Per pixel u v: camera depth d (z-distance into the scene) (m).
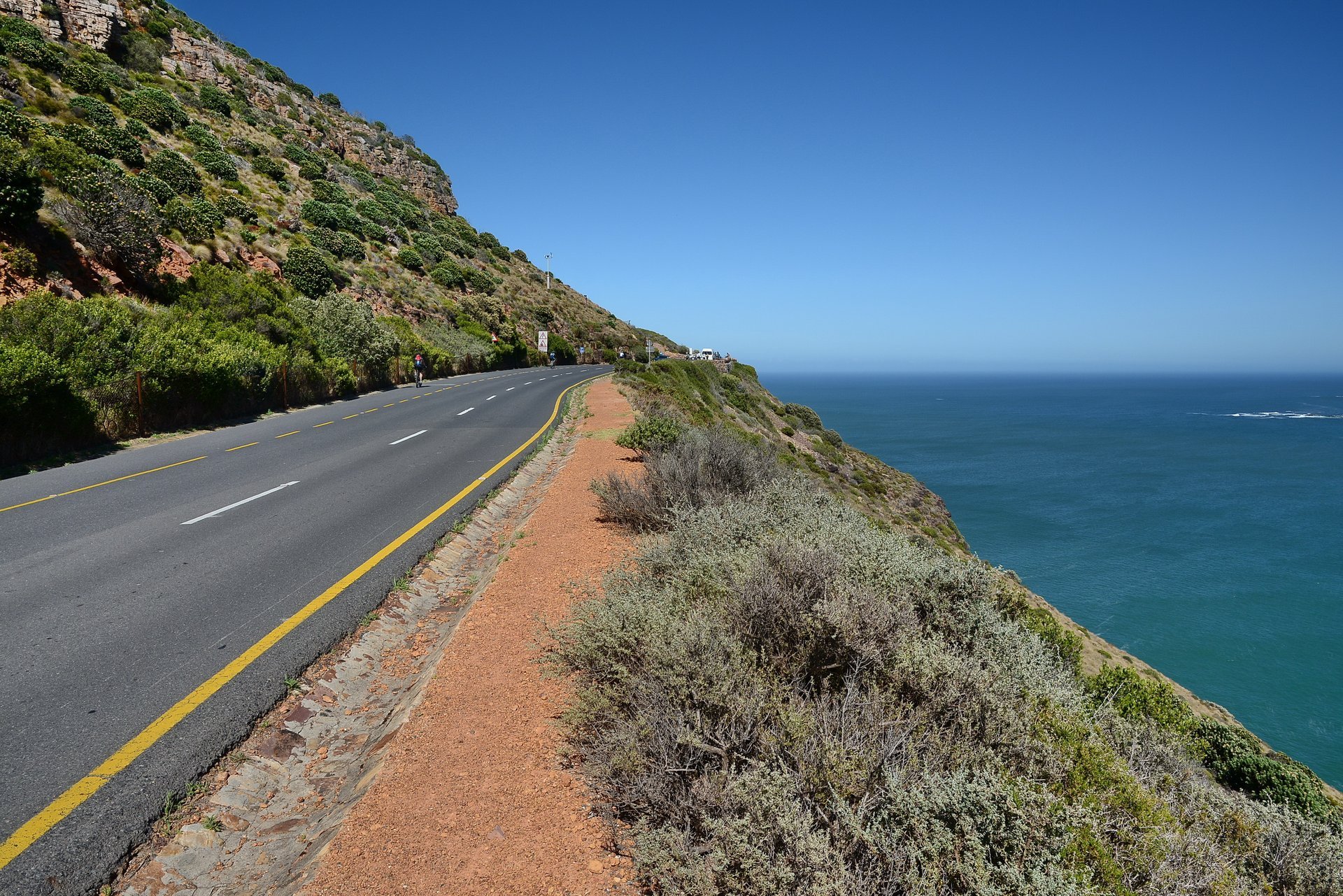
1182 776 3.85
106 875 2.95
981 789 2.46
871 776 2.70
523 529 8.30
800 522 5.98
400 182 87.31
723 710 3.18
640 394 29.66
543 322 73.81
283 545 7.84
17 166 19.23
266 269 34.44
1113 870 2.44
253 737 4.10
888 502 39.38
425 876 2.76
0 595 6.09
